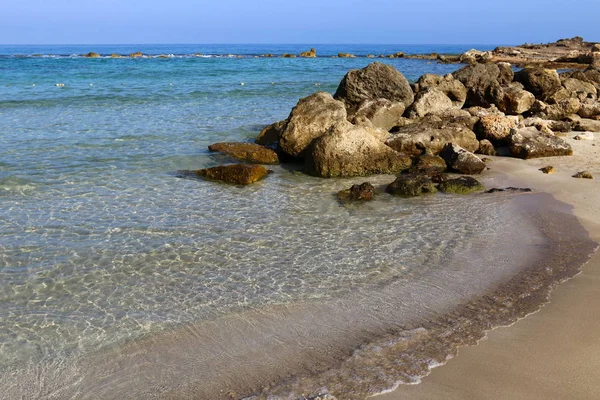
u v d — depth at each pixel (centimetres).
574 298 821
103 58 8794
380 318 784
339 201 1360
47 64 6550
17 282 899
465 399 581
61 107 2753
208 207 1296
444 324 758
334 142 1592
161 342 728
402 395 591
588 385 602
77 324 775
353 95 2312
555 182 1505
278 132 1972
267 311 812
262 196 1396
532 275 916
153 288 888
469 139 1867
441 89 2586
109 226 1152
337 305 828
